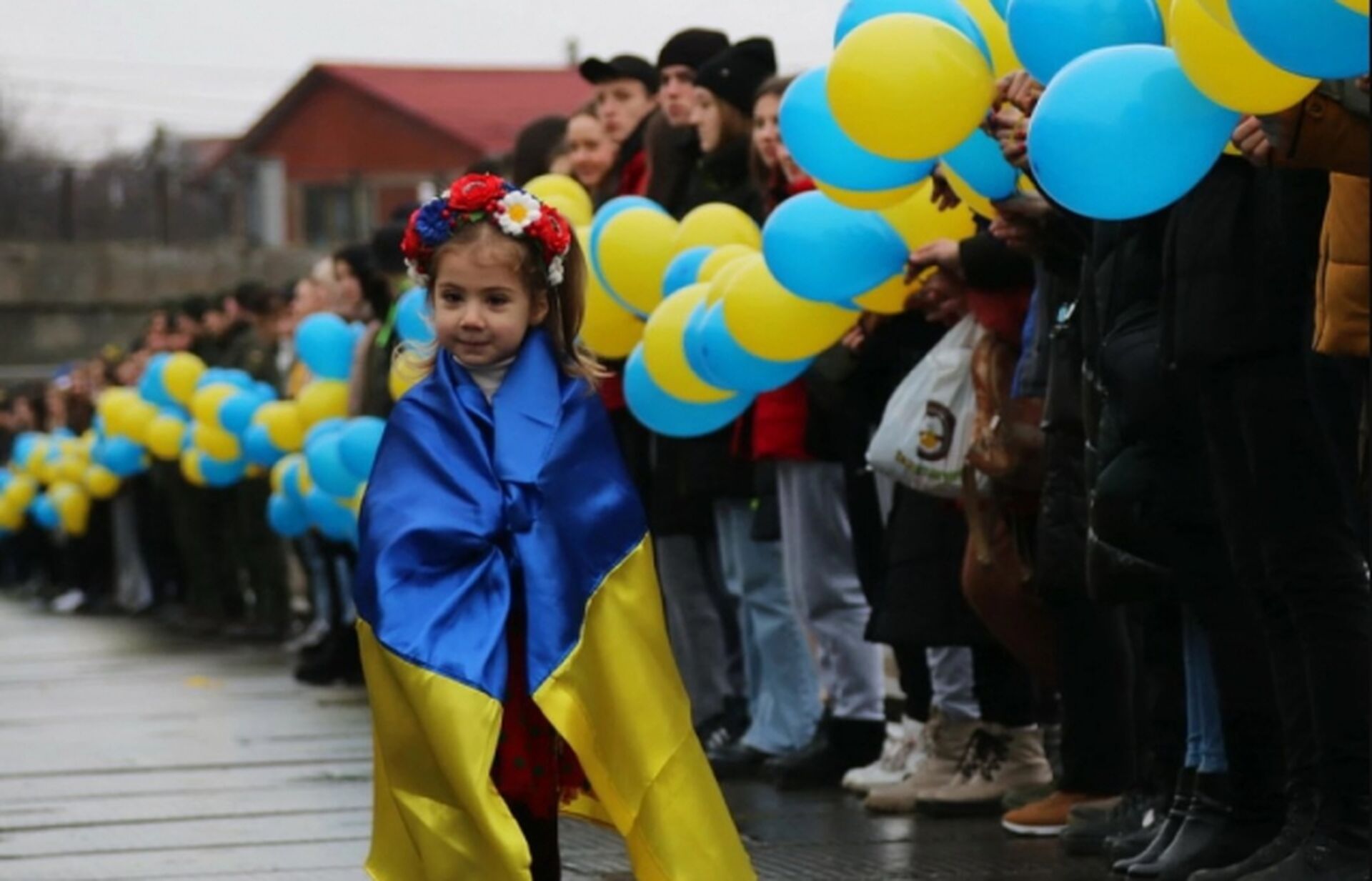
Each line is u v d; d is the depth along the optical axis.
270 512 20.80
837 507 13.45
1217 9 7.68
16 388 54.00
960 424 11.45
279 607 25.83
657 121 15.05
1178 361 9.16
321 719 18.12
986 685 12.22
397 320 15.07
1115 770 11.30
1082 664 11.27
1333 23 7.35
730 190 14.46
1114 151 8.44
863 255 11.34
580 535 8.11
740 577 14.20
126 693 20.64
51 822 12.87
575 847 11.80
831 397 12.82
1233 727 9.75
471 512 8.03
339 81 100.12
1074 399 10.50
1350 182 8.13
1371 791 7.12
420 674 7.74
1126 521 9.66
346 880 10.92
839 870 10.73
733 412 13.23
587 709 8.02
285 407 20.77
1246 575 9.21
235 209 66.31
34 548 38.34
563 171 17.14
